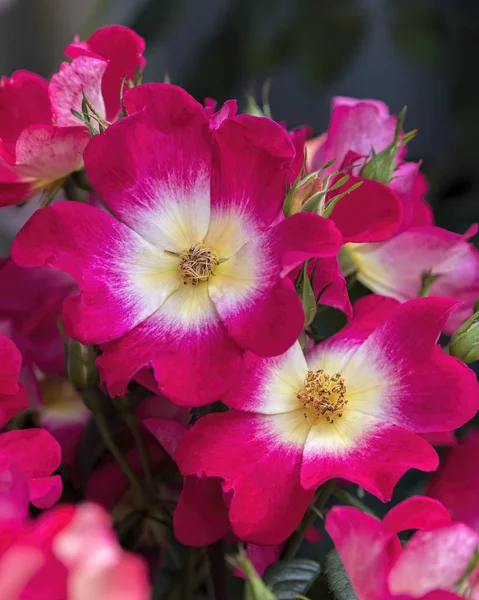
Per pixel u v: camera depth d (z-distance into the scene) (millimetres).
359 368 387
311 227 364
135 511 414
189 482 376
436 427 376
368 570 325
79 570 292
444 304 379
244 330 368
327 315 498
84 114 385
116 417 418
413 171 429
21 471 329
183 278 382
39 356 426
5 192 404
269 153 374
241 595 429
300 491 369
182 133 381
